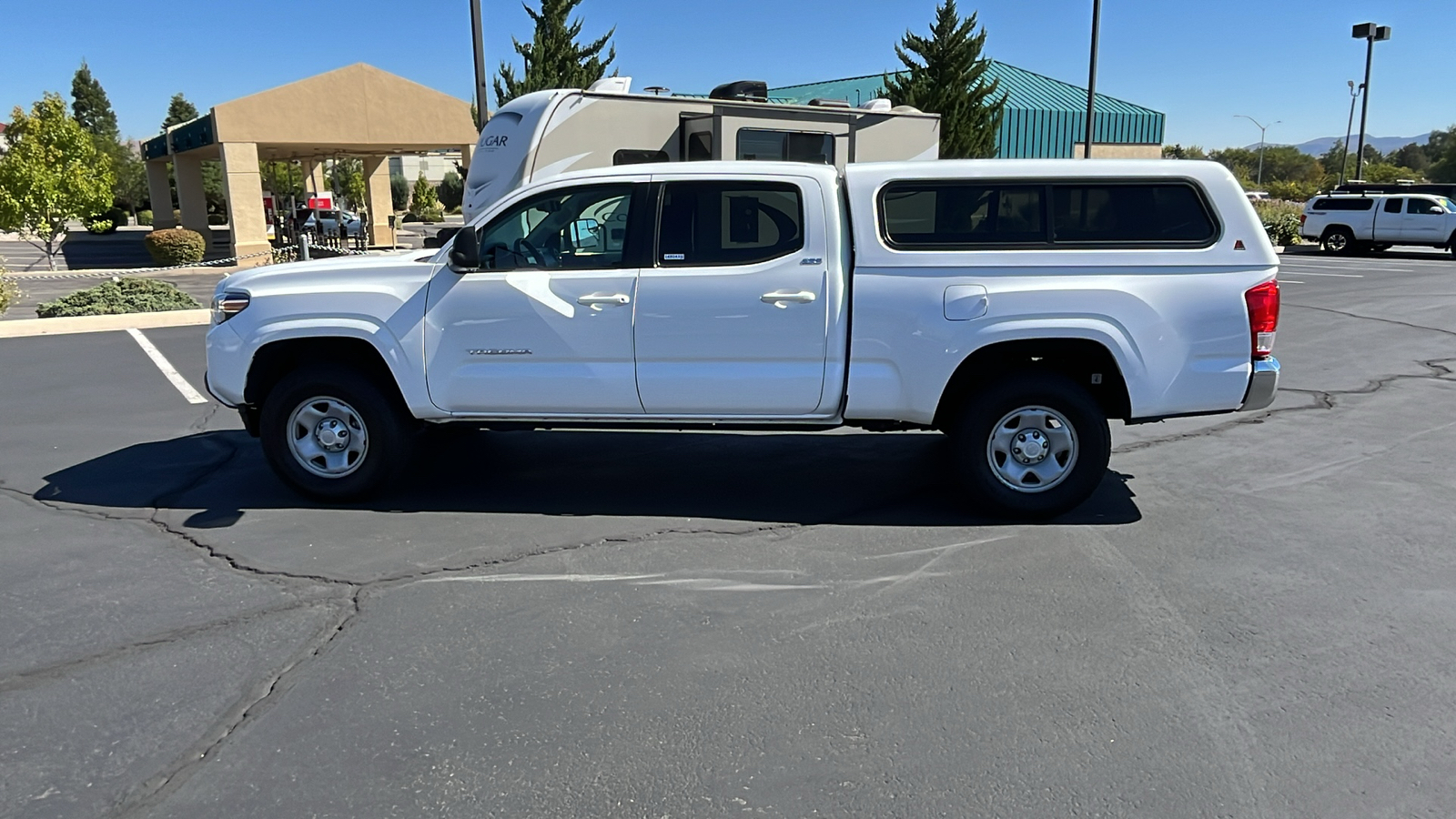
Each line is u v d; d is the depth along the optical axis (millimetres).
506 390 5539
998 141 36719
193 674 3752
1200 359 5219
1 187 27688
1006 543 5156
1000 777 3111
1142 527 5426
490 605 4375
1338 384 9469
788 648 3971
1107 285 5148
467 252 5336
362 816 2924
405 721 3430
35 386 9320
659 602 4418
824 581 4648
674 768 3156
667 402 5484
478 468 6594
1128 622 4223
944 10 26719
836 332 5305
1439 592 4543
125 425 7773
